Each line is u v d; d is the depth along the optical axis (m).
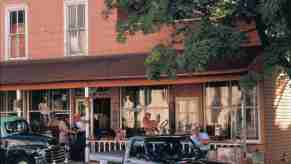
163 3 16.22
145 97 24.98
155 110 24.73
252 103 22.03
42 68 25.34
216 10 17.41
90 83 23.20
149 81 21.92
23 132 22.09
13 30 27.47
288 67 16.42
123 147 23.69
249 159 21.09
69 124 26.36
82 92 26.31
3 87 25.16
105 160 15.43
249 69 19.33
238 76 20.19
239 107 22.67
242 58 20.33
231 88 22.98
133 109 25.17
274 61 16.19
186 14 16.86
